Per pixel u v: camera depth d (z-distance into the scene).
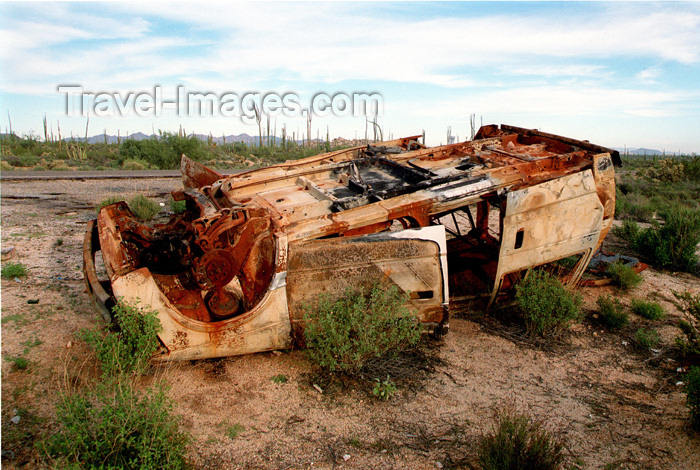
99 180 15.46
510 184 5.02
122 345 3.68
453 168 5.68
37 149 35.84
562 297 4.88
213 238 3.95
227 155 40.78
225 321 3.99
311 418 3.62
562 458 3.08
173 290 4.65
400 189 4.71
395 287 4.16
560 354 4.74
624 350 4.88
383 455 3.24
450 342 4.87
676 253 7.52
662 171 24.08
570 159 5.53
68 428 2.74
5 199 11.26
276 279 4.05
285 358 4.42
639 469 3.16
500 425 3.47
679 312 5.85
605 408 3.86
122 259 4.18
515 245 4.82
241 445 3.29
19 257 6.79
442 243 4.43
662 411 3.83
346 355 4.04
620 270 6.46
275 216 4.30
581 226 5.22
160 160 26.69
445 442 3.39
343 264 4.18
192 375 4.09
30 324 4.75
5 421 3.38
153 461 2.78
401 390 4.02
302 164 6.28
